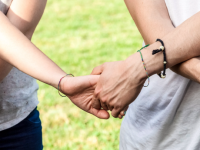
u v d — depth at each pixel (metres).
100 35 5.21
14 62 1.10
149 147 1.33
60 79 1.14
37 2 1.18
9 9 1.16
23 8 1.15
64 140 2.71
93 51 4.57
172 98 1.20
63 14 6.46
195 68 0.95
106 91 1.14
